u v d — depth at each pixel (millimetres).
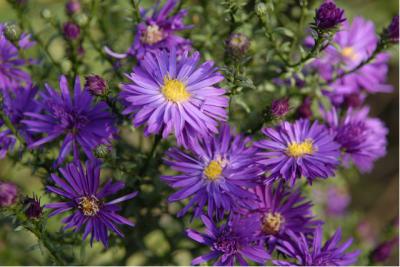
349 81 391
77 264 325
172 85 296
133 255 374
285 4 392
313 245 303
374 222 561
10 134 324
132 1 332
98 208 298
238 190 300
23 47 348
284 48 352
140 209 352
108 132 313
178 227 360
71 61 353
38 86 342
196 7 378
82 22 351
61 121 311
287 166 301
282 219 313
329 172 302
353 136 335
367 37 401
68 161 335
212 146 311
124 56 335
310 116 349
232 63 322
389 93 568
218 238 296
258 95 378
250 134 323
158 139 315
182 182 302
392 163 573
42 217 297
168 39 329
